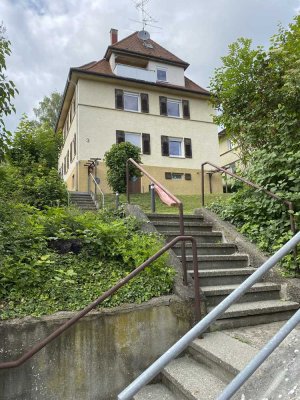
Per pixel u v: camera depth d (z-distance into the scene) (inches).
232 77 249.1
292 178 192.9
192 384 106.4
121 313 128.0
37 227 165.2
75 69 690.8
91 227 178.1
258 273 68.9
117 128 719.1
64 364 115.5
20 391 108.1
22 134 464.4
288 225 191.2
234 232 214.5
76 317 107.5
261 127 237.6
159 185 180.4
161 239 181.2
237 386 58.2
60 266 147.4
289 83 206.5
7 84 132.9
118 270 152.9
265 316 147.3
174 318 136.4
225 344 121.3
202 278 163.6
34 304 123.6
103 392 119.1
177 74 848.3
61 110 853.2
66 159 856.9
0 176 187.2
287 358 86.4
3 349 110.3
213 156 808.3
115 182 537.3
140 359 127.5
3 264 132.2
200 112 821.2
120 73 757.9
